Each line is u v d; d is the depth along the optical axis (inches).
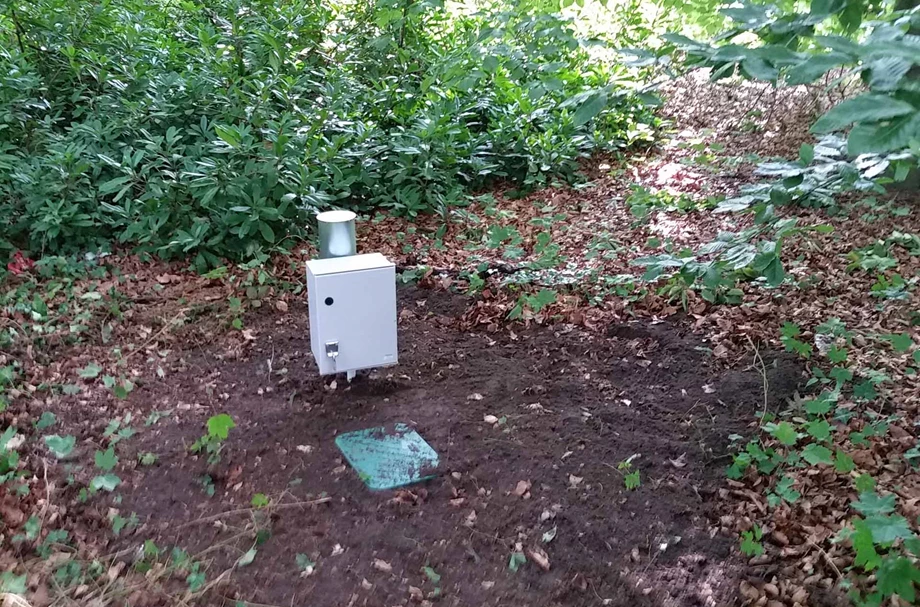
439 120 236.5
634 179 267.7
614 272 179.5
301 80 235.5
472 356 142.8
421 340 148.3
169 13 280.4
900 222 191.8
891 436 110.8
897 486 100.0
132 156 198.7
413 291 171.6
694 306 155.9
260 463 107.3
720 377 132.1
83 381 126.9
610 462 110.6
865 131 50.7
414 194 220.5
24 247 179.5
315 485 102.7
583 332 151.1
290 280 173.2
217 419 96.7
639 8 338.3
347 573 87.0
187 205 184.9
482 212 235.6
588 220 226.4
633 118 316.8
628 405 126.1
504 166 265.9
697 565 91.1
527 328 153.6
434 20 309.6
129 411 119.1
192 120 217.6
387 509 98.6
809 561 89.7
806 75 57.0
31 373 127.1
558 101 288.4
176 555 87.8
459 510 99.2
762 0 87.8
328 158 208.7
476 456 110.9
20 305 147.6
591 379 134.3
